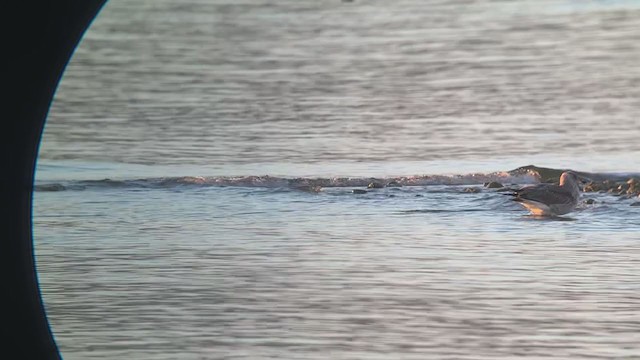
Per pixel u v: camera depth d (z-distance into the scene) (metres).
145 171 63.97
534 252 48.94
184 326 40.75
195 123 75.00
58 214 55.88
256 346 38.47
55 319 41.62
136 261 48.28
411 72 88.44
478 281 44.88
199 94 82.56
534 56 91.81
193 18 106.69
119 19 105.62
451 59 92.19
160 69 90.31
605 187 59.81
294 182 61.44
